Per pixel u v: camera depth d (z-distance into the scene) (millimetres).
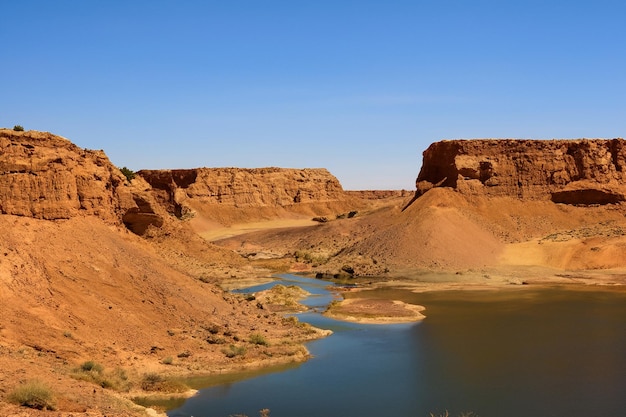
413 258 96625
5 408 20797
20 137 41188
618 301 66812
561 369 39656
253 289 75188
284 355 41281
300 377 37094
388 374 38188
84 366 30562
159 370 34688
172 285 45812
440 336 49781
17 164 39906
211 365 37312
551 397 34031
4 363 25781
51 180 41438
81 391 25516
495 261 95688
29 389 22125
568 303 65938
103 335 35156
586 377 37875
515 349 45062
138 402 30359
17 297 33125
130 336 36594
